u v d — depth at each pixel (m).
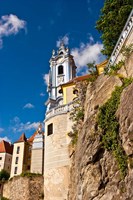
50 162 30.08
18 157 74.06
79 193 15.79
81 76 43.16
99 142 14.92
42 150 50.59
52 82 63.03
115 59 20.03
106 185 13.36
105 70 20.03
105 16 25.44
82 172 15.66
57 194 27.56
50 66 66.81
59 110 32.62
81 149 17.16
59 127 31.16
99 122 15.48
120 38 19.89
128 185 11.25
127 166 12.00
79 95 28.44
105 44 25.31
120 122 13.25
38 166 48.59
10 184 41.44
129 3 24.38
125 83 15.31
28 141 78.75
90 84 21.36
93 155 14.84
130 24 18.62
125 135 12.42
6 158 83.38
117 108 14.38
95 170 14.46
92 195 13.77
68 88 42.81
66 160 28.38
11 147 88.81
